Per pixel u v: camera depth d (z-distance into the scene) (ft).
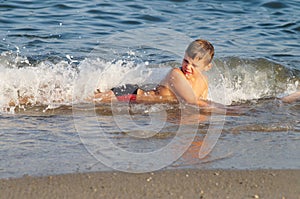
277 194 42.37
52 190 41.57
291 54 92.32
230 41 98.32
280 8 123.24
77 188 41.98
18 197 40.45
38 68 73.61
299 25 110.11
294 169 46.80
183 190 42.34
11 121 58.08
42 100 65.31
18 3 114.62
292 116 63.21
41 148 50.29
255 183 43.93
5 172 44.42
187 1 125.59
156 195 41.45
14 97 65.10
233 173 45.55
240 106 67.67
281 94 75.15
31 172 44.50
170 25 106.32
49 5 114.73
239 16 116.37
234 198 41.45
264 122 60.18
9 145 50.80
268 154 50.26
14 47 87.45
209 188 42.83
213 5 124.06
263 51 93.15
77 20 105.50
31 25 100.68
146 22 107.24
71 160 47.42
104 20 106.73
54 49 87.30
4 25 99.86
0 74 69.10
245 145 52.44
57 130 55.62
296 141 54.19
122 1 121.39
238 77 78.89
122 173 44.86
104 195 41.11
